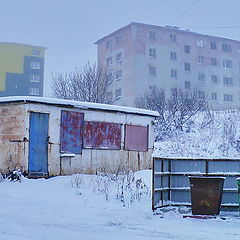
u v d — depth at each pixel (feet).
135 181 50.37
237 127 89.71
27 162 54.49
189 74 209.77
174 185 39.75
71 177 52.80
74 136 59.52
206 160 39.06
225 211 37.96
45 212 35.55
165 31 205.98
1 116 56.75
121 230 28.76
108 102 112.37
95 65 115.55
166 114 97.76
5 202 40.22
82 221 31.91
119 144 64.69
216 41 220.23
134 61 196.24
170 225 30.78
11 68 267.80
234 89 221.46
